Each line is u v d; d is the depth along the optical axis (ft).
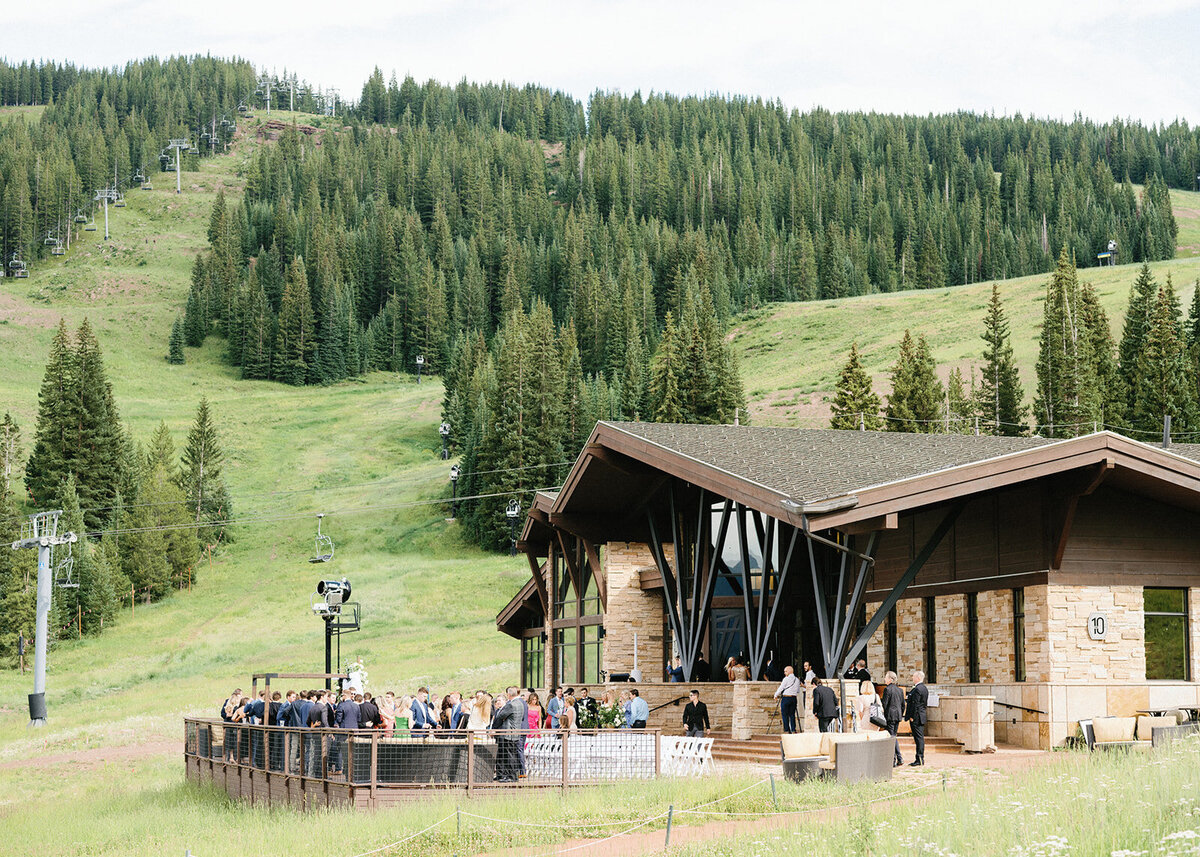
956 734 78.95
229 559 327.88
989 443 93.71
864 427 301.84
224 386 606.55
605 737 69.10
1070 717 78.02
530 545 136.87
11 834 85.25
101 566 276.82
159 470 355.56
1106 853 37.91
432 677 194.18
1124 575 81.05
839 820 48.55
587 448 100.78
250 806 81.82
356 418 507.71
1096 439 75.92
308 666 219.00
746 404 408.67
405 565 310.04
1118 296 476.13
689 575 108.06
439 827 56.29
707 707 93.97
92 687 222.89
